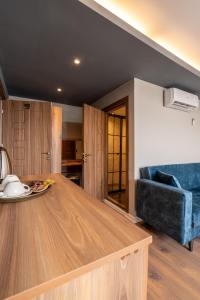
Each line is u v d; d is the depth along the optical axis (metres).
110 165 4.12
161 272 1.50
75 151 4.42
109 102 3.29
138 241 0.58
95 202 0.95
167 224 1.90
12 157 3.11
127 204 2.71
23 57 2.02
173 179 2.14
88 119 3.18
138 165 2.59
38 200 0.98
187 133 3.30
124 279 0.56
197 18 1.64
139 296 0.59
